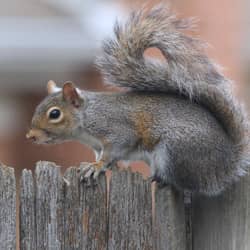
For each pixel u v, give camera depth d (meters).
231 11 17.52
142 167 16.52
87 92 11.27
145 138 10.77
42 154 17.81
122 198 9.98
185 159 10.42
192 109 10.59
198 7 17.30
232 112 10.42
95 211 9.91
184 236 10.30
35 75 17.98
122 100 10.98
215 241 10.30
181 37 10.54
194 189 10.38
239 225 10.20
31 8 18.66
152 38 10.65
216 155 10.34
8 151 18.03
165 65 10.74
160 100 10.79
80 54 17.75
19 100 18.16
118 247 9.98
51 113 11.24
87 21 17.84
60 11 18.56
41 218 9.75
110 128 10.96
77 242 9.84
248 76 17.91
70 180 9.82
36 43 17.78
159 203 10.23
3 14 18.47
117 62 10.83
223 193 10.27
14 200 9.66
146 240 10.05
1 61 17.78
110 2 18.27
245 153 10.39
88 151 17.50
